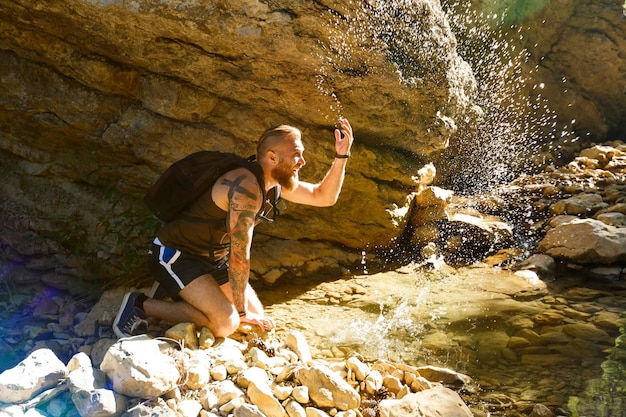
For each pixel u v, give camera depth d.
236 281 3.56
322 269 5.21
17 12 4.38
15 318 4.31
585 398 3.44
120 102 4.83
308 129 5.05
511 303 4.66
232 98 4.84
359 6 4.42
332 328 4.27
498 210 6.20
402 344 4.09
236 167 3.54
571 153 8.09
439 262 5.38
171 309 3.69
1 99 4.78
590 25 7.92
